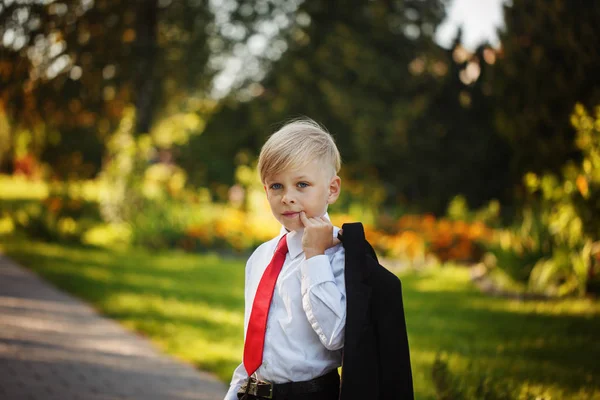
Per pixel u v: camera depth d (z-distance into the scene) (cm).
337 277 187
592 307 789
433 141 1692
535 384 469
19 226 1330
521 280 928
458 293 931
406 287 985
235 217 1420
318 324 181
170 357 559
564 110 994
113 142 1545
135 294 818
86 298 790
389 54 2327
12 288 821
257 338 198
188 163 2400
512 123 1092
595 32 932
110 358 547
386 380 182
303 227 195
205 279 980
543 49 1023
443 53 1727
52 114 1514
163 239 1351
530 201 1059
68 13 1464
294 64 2320
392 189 2073
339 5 2344
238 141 2445
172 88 2177
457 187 1596
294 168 191
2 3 1370
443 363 376
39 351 555
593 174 802
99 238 1414
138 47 1864
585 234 838
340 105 2194
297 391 192
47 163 1570
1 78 1423
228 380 496
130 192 1442
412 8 2341
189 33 2183
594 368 528
